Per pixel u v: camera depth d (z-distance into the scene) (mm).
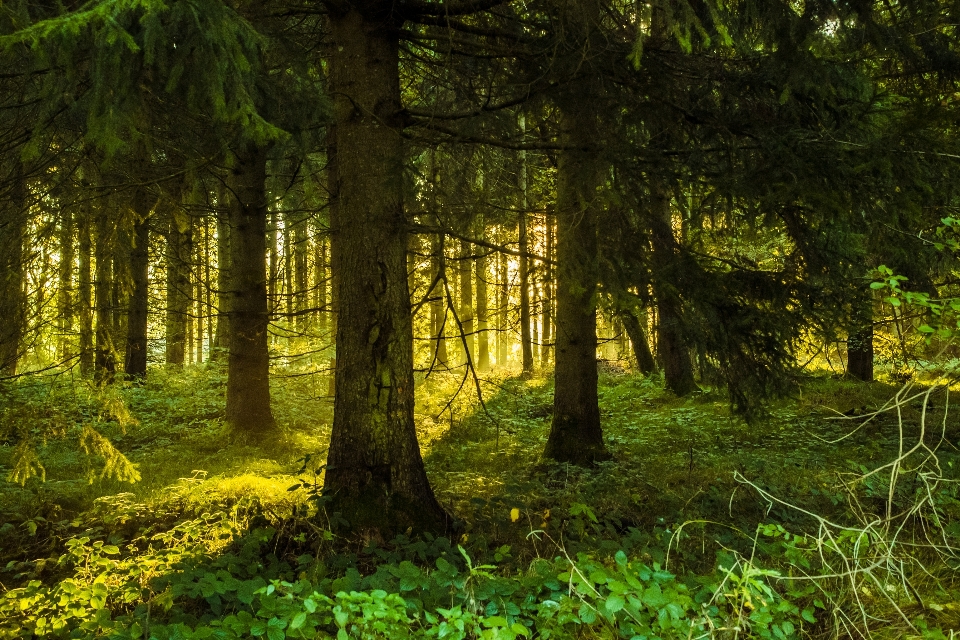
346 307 5230
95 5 3266
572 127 5723
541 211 6180
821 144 4676
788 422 10062
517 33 5398
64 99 4164
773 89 5160
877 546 3326
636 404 13062
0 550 5297
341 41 5328
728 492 5852
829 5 4426
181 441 9055
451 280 17172
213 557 4789
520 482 6816
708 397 12516
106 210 5508
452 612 2537
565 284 5328
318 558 4500
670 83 5336
